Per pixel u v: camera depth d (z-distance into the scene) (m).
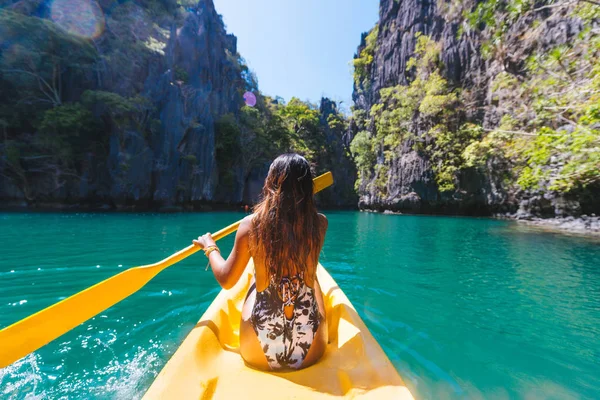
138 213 19.53
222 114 34.81
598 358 2.31
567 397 1.87
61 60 22.39
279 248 1.30
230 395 1.19
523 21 11.84
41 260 5.02
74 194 21.78
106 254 5.59
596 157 4.74
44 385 1.85
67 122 20.02
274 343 1.33
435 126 24.89
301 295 1.36
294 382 1.26
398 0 35.44
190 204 27.30
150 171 23.39
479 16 6.08
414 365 2.19
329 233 10.60
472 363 2.23
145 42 27.34
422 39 28.19
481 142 19.20
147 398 1.08
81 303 1.66
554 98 6.05
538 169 5.58
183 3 35.44
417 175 26.77
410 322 2.92
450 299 3.58
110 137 22.19
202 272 4.46
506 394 1.89
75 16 24.28
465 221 16.67
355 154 44.84
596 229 11.92
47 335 1.54
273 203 1.32
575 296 3.72
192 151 27.14
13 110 20.42
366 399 1.14
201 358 1.40
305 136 46.97
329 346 1.63
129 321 2.78
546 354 2.36
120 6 28.55
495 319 3.01
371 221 16.83
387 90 31.92
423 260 5.79
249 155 34.84
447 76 25.22
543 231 11.23
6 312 2.92
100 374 1.97
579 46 6.05
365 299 3.56
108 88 23.95
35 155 20.33
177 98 25.81
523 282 4.32
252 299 1.41
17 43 20.70
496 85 12.19
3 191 19.75
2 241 6.79
